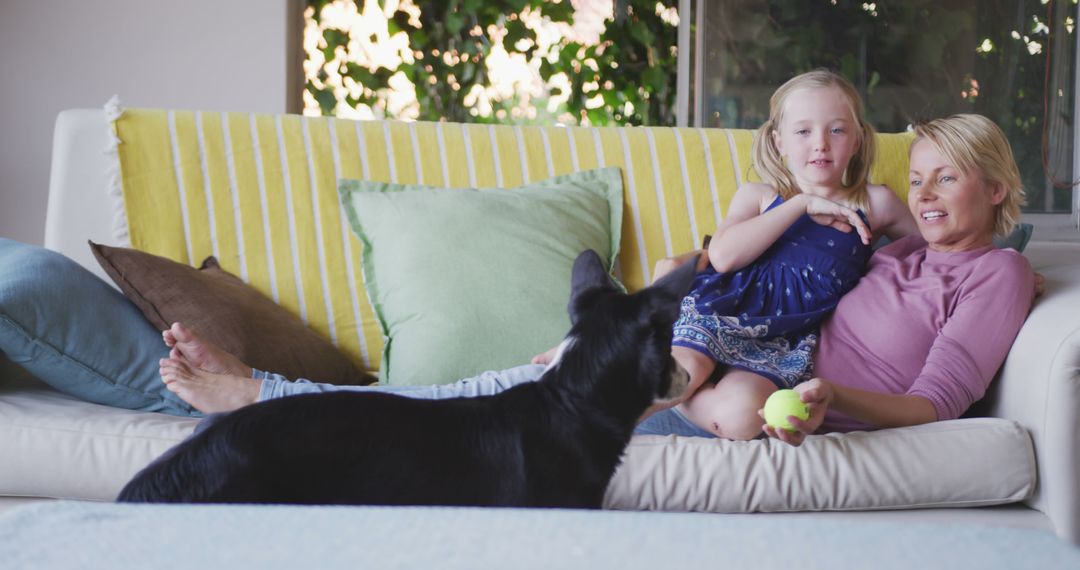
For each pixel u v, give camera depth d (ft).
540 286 7.15
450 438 4.05
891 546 1.57
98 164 7.54
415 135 8.12
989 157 6.24
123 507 1.90
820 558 1.51
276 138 7.89
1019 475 5.24
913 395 5.53
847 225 6.85
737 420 5.49
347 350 7.61
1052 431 5.20
